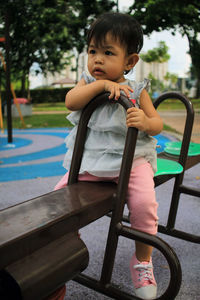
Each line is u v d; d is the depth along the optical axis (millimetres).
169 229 1997
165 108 17969
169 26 13906
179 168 1652
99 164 1358
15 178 3854
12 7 15602
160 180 1666
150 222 1304
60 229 933
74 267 969
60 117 14883
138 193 1305
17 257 794
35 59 20594
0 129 10977
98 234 2219
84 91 1301
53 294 962
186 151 1923
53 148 6395
